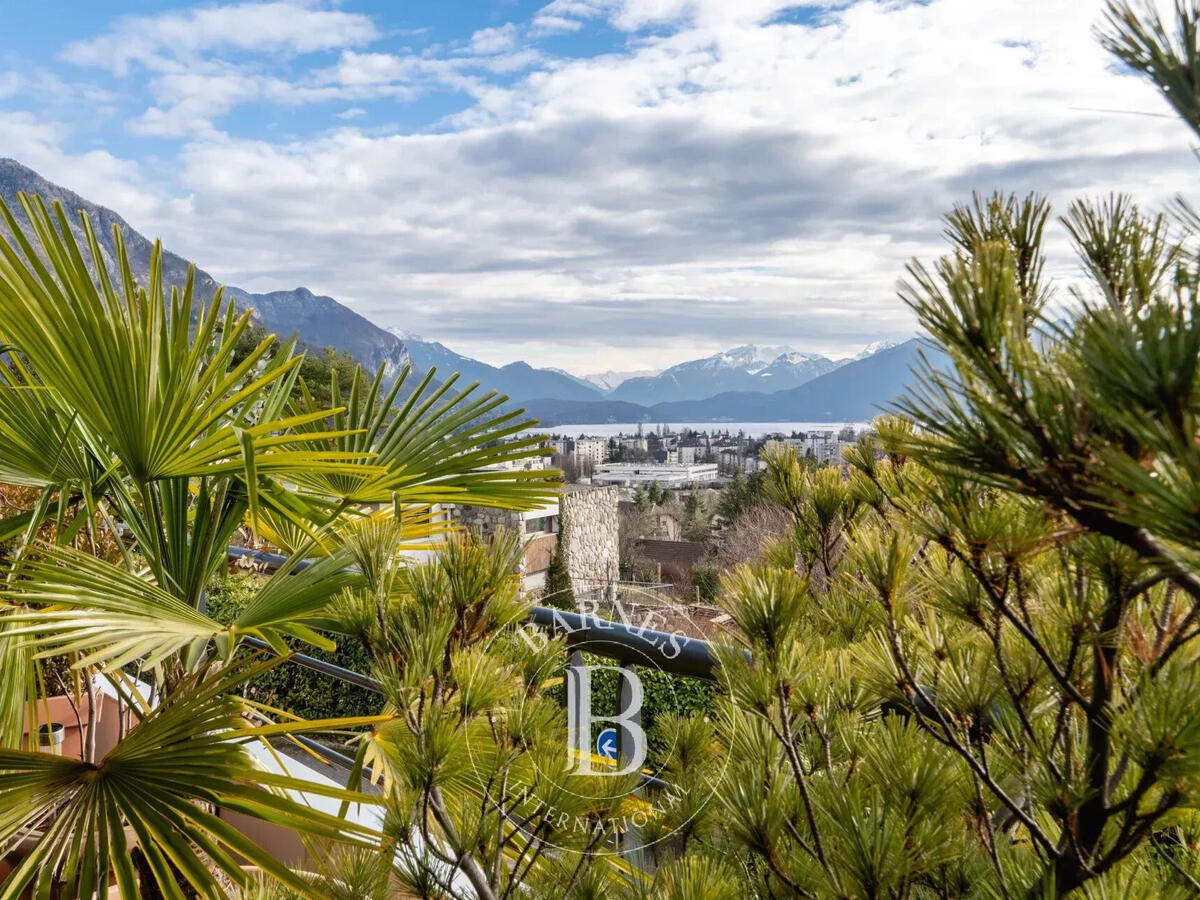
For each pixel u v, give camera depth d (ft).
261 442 4.98
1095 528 1.55
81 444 5.96
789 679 2.89
